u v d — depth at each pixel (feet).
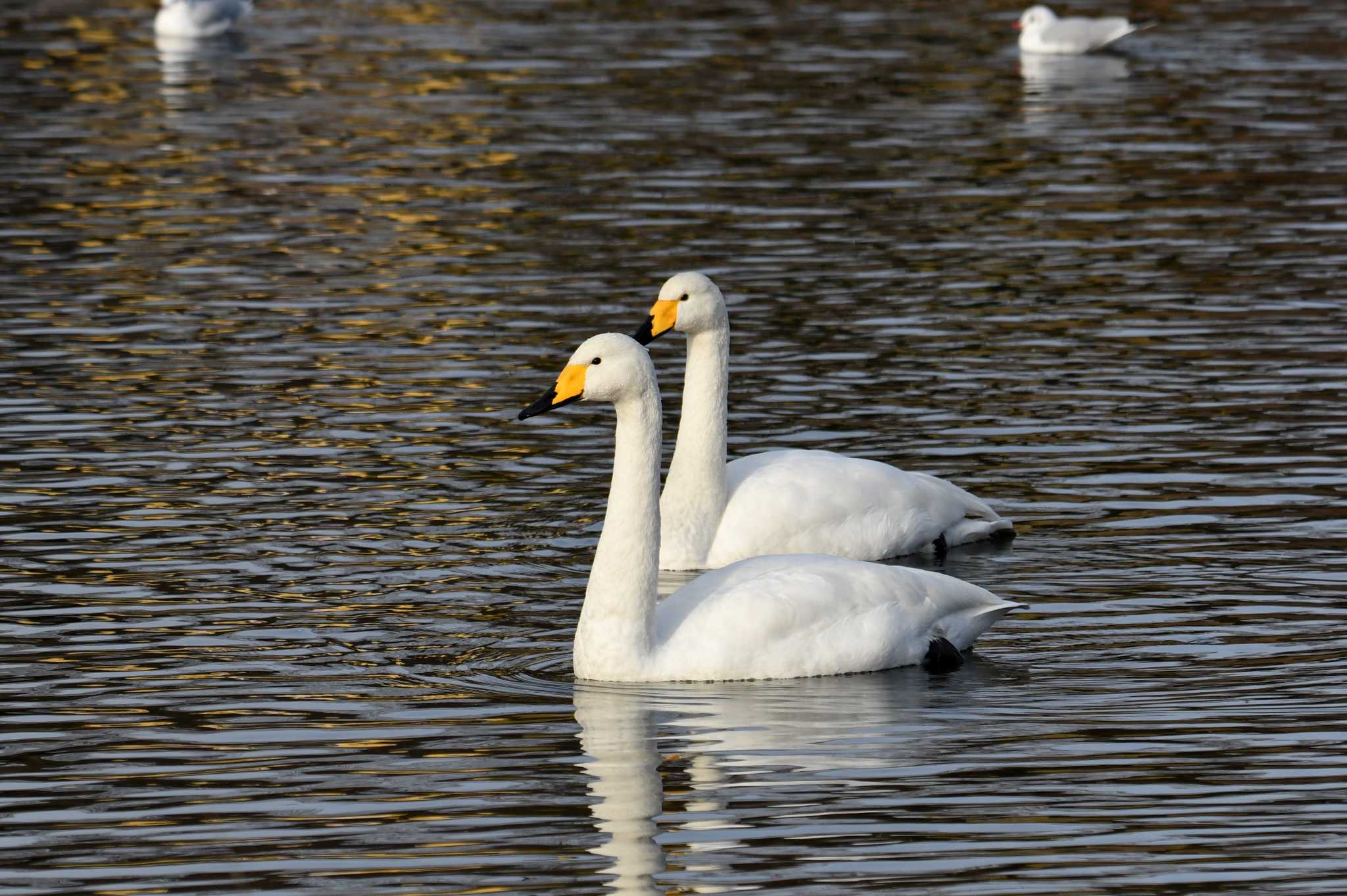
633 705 40.93
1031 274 77.92
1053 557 50.55
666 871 32.86
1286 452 57.93
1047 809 35.22
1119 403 62.75
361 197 90.58
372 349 68.90
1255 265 78.95
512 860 33.37
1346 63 124.57
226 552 50.42
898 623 43.32
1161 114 109.09
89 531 51.72
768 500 52.08
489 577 49.19
